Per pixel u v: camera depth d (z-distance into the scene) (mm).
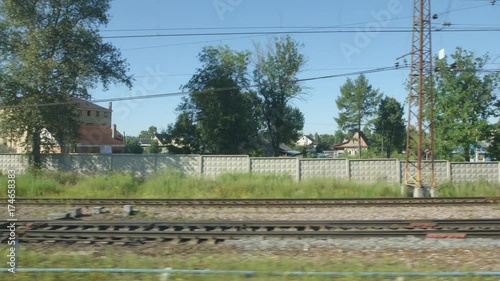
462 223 12156
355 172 27453
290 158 27703
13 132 29047
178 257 8898
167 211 15445
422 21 22891
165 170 25922
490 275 7344
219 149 42812
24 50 28594
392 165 27375
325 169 27578
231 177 24047
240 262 8258
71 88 29594
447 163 27094
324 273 7211
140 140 90812
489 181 25375
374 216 14484
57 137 30969
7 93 28422
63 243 10250
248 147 44312
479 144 38375
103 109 70500
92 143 57344
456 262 8516
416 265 8172
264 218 14141
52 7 29984
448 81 36906
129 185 22328
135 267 7891
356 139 74250
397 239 10617
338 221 12219
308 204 16531
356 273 7230
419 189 21688
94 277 7211
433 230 11273
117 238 10617
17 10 28734
